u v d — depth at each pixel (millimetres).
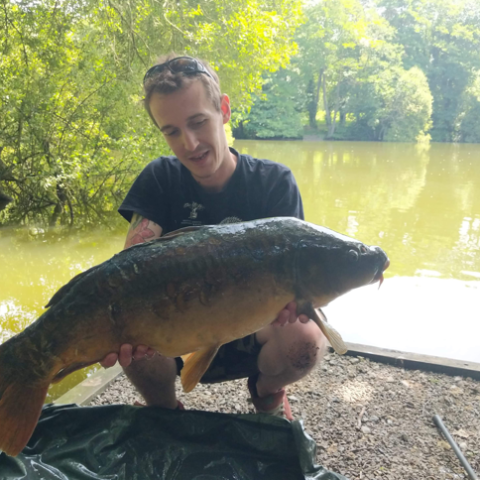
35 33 10133
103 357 1906
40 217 9820
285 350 2424
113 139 10477
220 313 1885
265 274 1888
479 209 10633
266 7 12875
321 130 41688
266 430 2301
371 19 40500
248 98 12711
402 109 37062
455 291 5676
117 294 1835
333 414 2912
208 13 11078
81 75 10477
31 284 6191
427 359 3443
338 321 4824
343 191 12797
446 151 27891
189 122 2244
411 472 2426
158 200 2570
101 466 2229
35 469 2148
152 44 10695
